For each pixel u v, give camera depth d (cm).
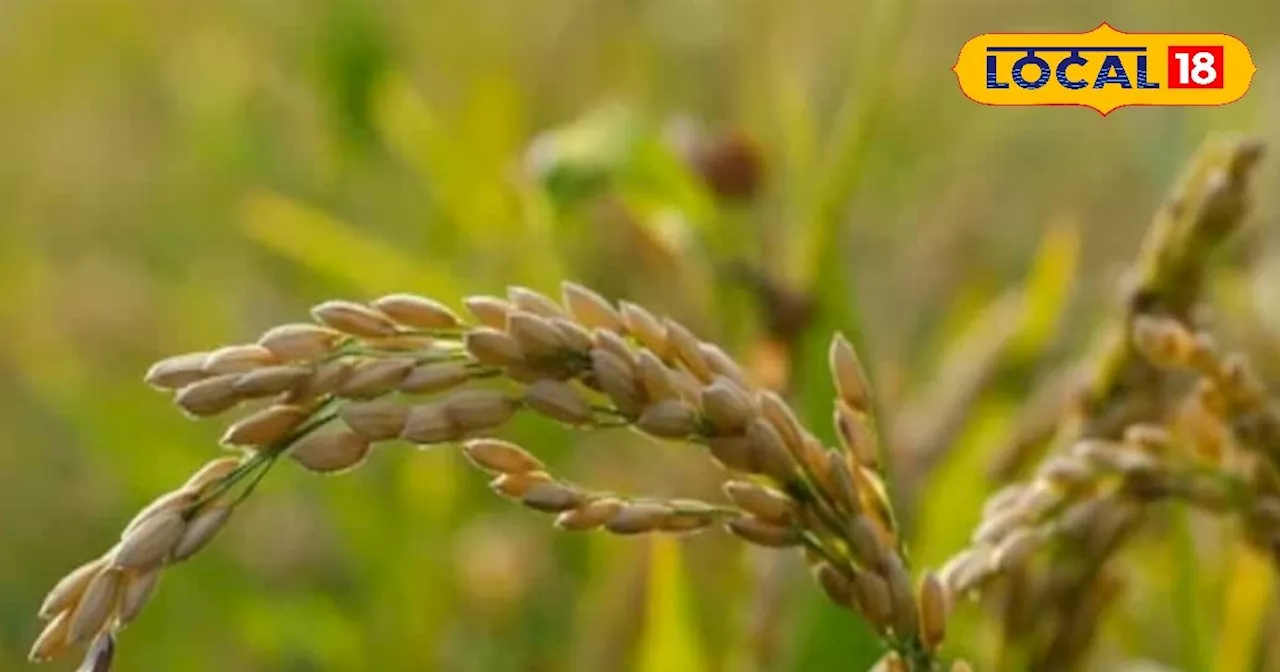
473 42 123
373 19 104
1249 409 51
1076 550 51
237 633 90
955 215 117
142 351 118
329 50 104
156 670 88
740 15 124
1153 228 55
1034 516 50
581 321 46
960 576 50
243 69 121
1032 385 79
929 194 127
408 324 45
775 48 101
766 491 46
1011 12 146
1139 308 55
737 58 123
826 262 72
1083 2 154
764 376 72
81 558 101
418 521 91
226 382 44
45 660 43
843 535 47
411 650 89
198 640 90
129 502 100
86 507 104
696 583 80
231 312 115
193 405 44
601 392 46
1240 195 54
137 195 131
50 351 111
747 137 73
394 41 112
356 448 45
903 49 137
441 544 91
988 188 127
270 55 121
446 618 90
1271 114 107
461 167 100
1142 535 66
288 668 91
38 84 143
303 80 112
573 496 46
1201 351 51
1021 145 132
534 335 45
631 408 46
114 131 139
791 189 79
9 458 107
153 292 121
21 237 127
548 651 89
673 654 61
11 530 102
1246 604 61
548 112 120
